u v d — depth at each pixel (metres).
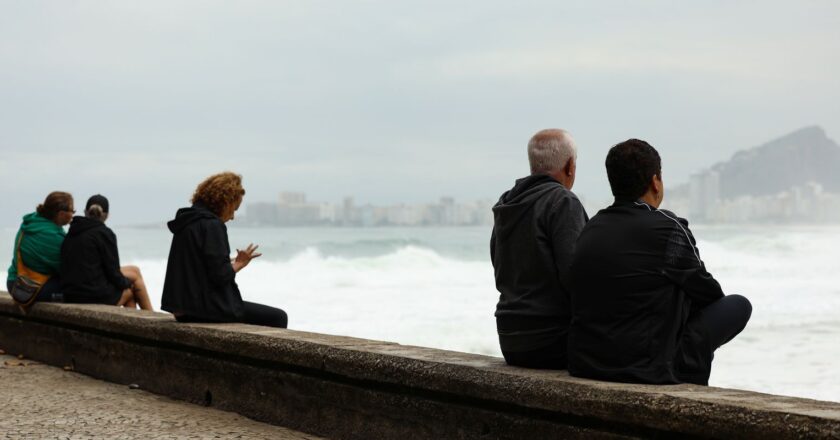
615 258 3.74
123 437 4.94
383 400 4.56
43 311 7.88
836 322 17.30
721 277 31.97
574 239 4.03
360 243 42.38
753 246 41.06
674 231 3.75
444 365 4.24
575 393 3.62
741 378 10.91
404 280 27.84
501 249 4.32
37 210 8.40
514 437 3.90
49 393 6.42
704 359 3.86
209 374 5.85
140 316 6.66
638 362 3.69
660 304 3.71
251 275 28.09
